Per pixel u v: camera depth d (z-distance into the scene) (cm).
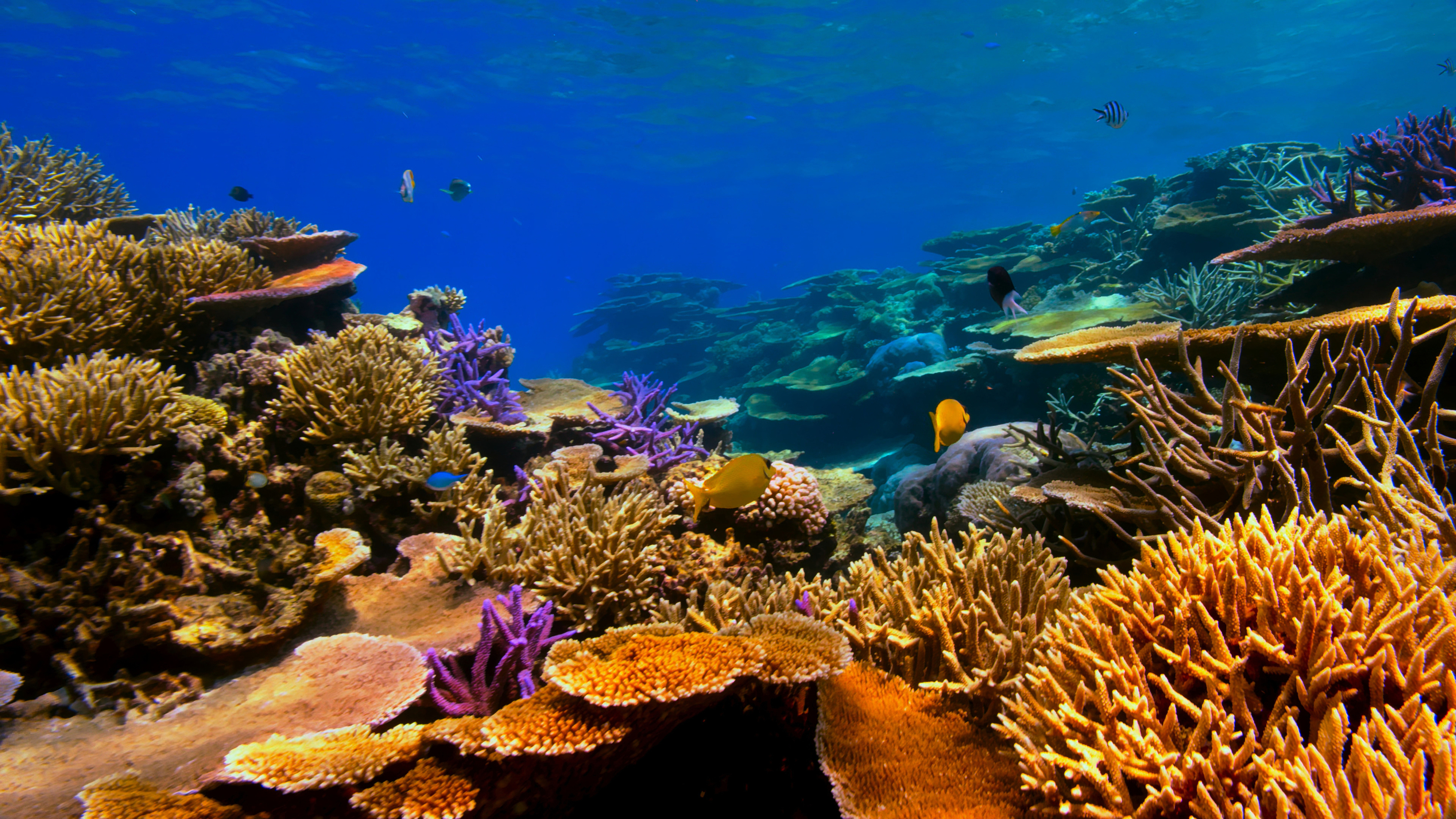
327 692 270
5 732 266
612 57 3266
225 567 347
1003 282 443
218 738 248
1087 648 177
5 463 320
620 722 183
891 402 1430
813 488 464
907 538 341
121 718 279
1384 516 230
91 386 355
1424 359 344
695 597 380
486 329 729
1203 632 173
